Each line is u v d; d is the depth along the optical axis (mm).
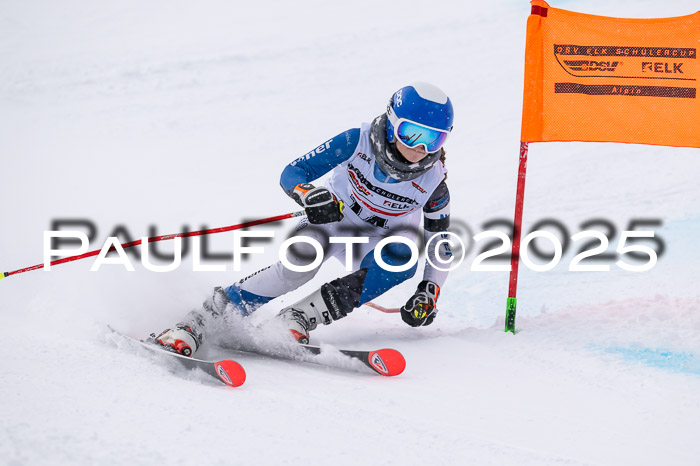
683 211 22234
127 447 7176
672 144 13930
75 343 11398
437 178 13234
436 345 13195
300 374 11234
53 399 8453
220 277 17844
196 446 7445
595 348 12391
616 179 26359
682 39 13812
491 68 47812
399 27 58938
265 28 60438
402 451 7969
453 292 18156
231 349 12805
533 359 12133
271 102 43438
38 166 32875
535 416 9547
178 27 61625
